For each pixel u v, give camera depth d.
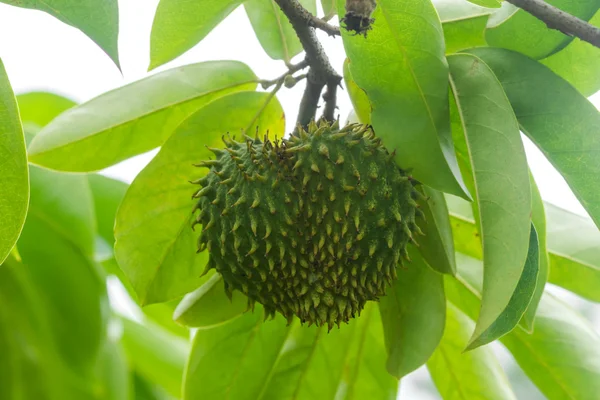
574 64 1.21
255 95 1.24
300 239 1.15
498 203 1.11
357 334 1.29
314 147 1.16
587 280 1.27
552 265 1.28
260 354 1.29
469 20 1.18
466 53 1.16
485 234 1.11
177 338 1.46
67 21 1.09
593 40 1.13
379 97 1.15
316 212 1.15
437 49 1.14
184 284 1.25
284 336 1.29
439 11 1.18
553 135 1.15
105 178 1.37
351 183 1.15
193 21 1.21
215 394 1.29
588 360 1.26
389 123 1.14
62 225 1.28
